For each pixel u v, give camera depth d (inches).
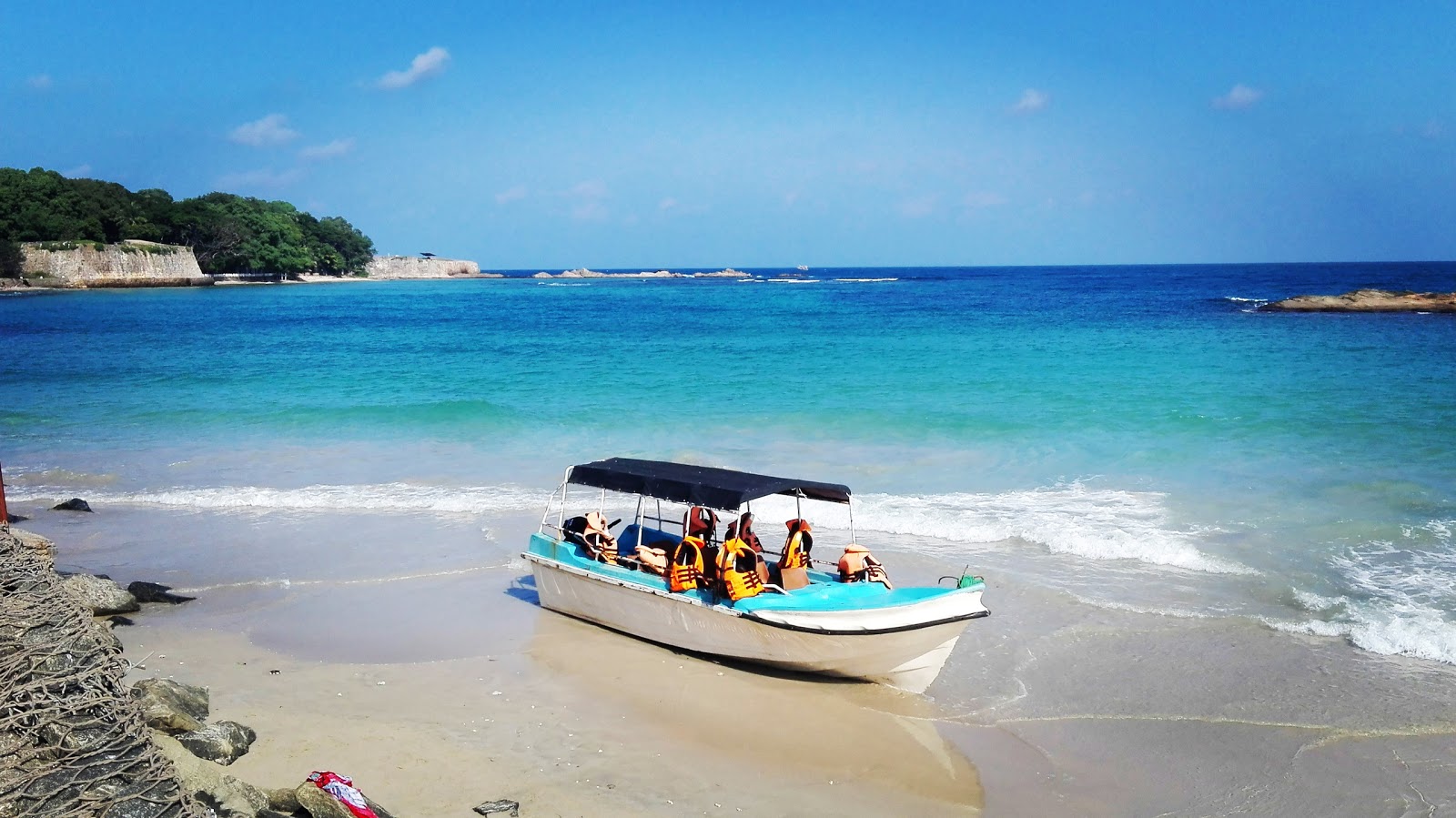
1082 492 629.0
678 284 6343.5
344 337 1891.0
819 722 343.6
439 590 482.9
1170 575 484.1
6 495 661.3
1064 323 2006.6
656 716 345.7
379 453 777.6
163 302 3415.4
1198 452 721.0
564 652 405.7
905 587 442.3
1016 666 387.5
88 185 4832.7
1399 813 282.7
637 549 433.1
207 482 692.7
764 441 794.2
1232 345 1425.9
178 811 214.4
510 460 749.3
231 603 459.8
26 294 3949.3
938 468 701.3
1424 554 498.0
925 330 1867.6
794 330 1921.8
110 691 245.0
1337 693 358.0
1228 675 374.9
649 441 801.6
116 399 1015.6
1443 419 803.4
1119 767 310.7
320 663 388.2
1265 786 297.9
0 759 215.8
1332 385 991.6
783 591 392.8
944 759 316.5
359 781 290.4
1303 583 464.4
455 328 2132.1
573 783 294.8
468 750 314.3
